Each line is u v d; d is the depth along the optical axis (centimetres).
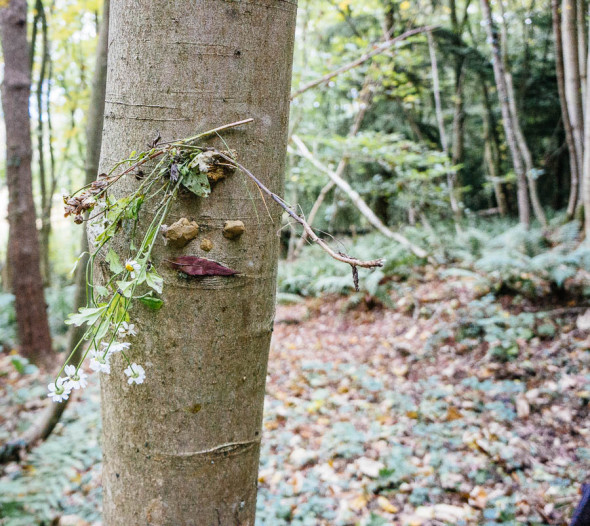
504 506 240
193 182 87
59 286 1056
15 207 524
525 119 966
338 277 636
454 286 561
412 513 244
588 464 264
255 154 93
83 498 254
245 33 88
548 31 923
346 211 984
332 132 988
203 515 101
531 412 327
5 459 283
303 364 452
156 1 86
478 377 388
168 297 93
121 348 85
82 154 1116
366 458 288
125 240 94
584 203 563
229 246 93
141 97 89
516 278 499
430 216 930
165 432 97
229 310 95
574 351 389
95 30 893
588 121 541
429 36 845
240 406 101
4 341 611
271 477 277
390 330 527
